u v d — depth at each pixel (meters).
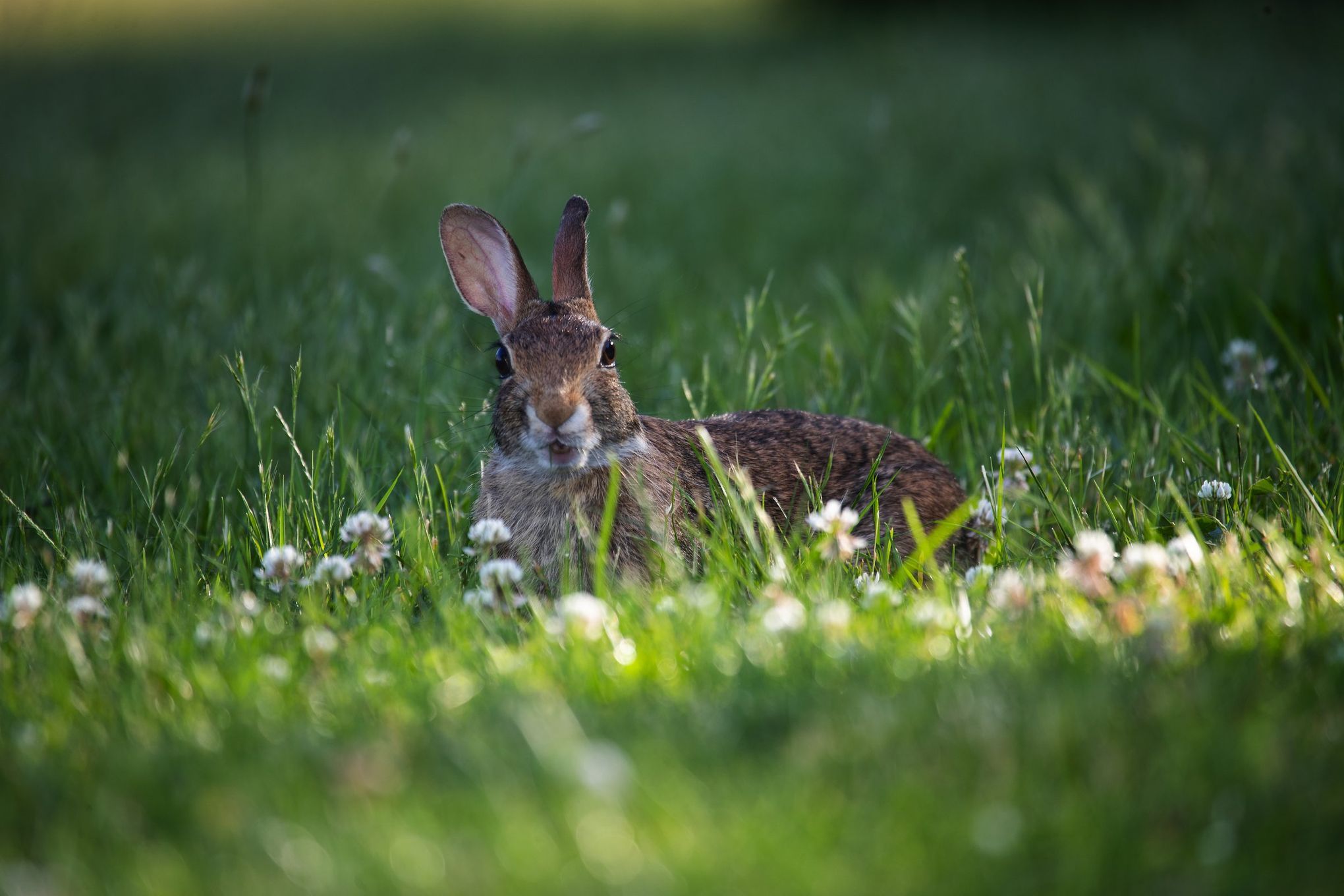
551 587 8.16
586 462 8.09
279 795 4.69
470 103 30.47
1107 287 12.30
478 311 9.54
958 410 10.46
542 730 5.01
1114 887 4.08
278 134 27.95
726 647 5.94
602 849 4.23
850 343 11.82
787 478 9.11
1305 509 7.50
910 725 4.95
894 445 9.41
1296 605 6.10
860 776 4.67
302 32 51.62
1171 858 4.20
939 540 7.55
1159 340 11.52
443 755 4.95
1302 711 5.07
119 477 9.41
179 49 45.97
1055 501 8.27
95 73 38.88
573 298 9.38
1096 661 5.49
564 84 33.75
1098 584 6.31
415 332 11.73
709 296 14.68
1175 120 21.47
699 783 4.67
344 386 10.52
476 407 10.17
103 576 7.01
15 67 40.25
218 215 18.97
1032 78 27.81
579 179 21.23
